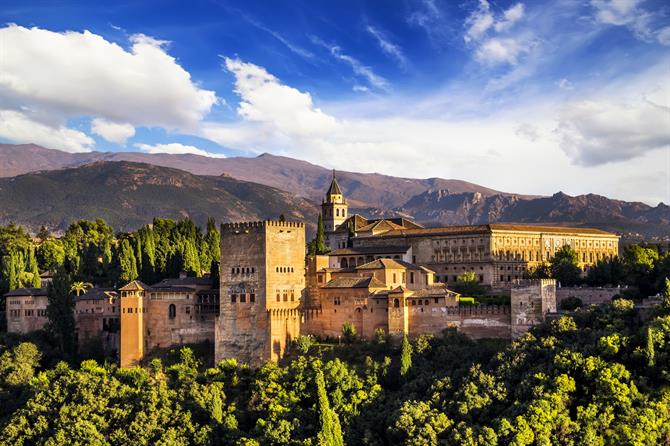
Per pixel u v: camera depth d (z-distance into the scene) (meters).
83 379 197.12
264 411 185.75
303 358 199.75
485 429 152.25
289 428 171.00
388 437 164.25
